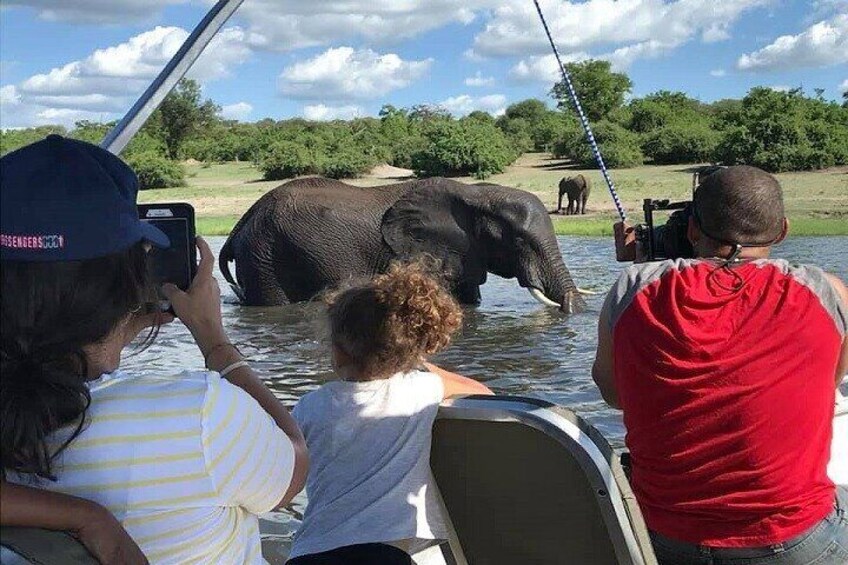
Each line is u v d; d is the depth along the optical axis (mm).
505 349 9445
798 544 2264
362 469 2350
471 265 13500
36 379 1525
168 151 54969
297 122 64875
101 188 1592
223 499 1671
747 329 2275
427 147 41625
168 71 2396
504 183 35812
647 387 2340
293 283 14797
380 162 44719
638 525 2064
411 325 2344
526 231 13188
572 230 22203
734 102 55438
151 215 1860
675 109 50031
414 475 2322
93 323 1584
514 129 55281
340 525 2354
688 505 2314
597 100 55719
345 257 14523
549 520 2174
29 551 1506
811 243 17859
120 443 1592
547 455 2082
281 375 8492
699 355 2281
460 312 2469
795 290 2312
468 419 2162
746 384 2246
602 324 2500
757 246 2459
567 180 26094
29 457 1537
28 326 1551
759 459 2254
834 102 38000
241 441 1663
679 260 2457
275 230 14719
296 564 2393
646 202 2973
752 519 2270
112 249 1585
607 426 6375
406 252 13820
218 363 1850
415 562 2525
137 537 1612
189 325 1862
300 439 1852
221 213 29547
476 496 2283
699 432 2283
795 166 33750
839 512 2371
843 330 2328
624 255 3086
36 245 1548
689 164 38594
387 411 2340
